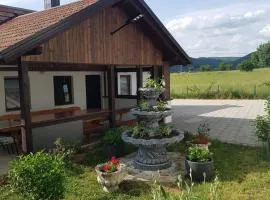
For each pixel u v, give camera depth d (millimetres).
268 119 10281
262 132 9977
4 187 7336
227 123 16031
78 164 9117
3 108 12469
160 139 8359
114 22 11742
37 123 9438
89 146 11172
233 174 7992
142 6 11555
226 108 22594
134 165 8953
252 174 7977
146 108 8789
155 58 13883
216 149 10523
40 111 13484
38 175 5863
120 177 7219
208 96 31609
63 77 14977
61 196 6156
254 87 31375
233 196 6703
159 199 4539
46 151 10500
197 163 7676
